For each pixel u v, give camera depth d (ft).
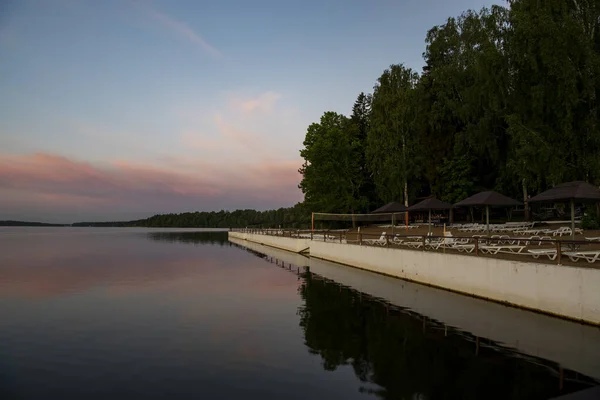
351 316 38.78
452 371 24.38
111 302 46.78
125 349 29.32
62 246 164.86
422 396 21.12
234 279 65.72
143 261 98.73
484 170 122.42
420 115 122.11
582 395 15.83
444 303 43.50
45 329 34.88
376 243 79.25
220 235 317.63
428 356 27.12
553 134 76.84
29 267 85.35
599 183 72.08
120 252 129.90
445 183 118.93
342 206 147.64
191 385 22.86
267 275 70.59
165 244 180.65
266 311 41.45
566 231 69.67
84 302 46.83
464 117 107.45
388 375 23.98
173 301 47.16
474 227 90.22
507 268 41.22
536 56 76.54
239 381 23.39
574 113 73.97
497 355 26.96
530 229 79.05
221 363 26.32
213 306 44.16
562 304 35.17
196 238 255.70
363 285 57.47
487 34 98.68
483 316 37.17
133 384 23.07
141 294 51.96
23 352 28.81
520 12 79.82
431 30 125.29
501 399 20.59
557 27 72.33
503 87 89.25
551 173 73.82
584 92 71.31
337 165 146.20
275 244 152.76
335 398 21.04
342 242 89.10
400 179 123.75
